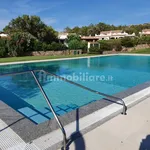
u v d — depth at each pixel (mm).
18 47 18172
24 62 13508
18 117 3141
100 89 8352
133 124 3104
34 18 28891
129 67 14961
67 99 6695
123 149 2420
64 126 2838
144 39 31188
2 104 3797
